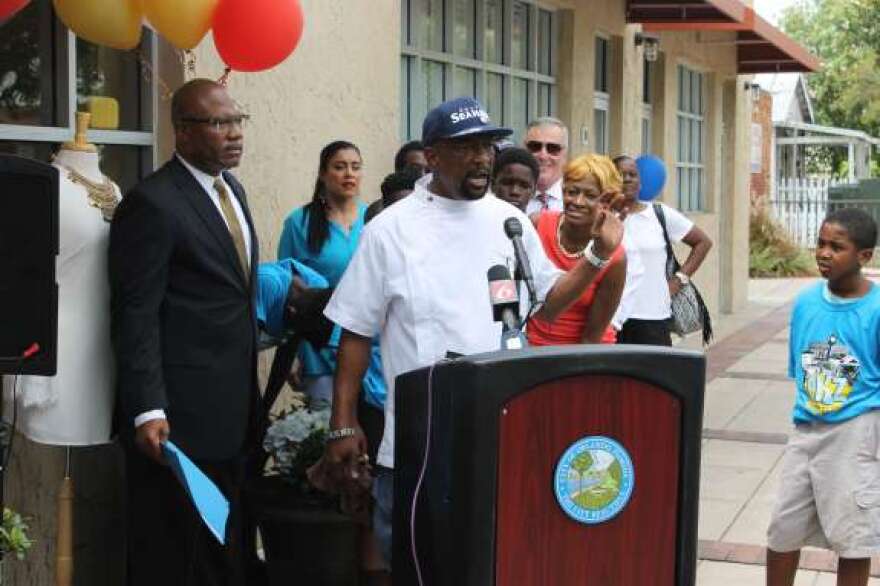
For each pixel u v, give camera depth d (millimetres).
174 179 4664
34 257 3857
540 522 3398
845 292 5188
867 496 5102
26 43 5188
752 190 25078
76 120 4816
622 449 3461
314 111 6785
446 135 4219
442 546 3459
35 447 5074
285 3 4832
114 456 5480
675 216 8023
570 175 5137
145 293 4527
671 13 12578
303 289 5367
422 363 4273
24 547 4051
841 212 5191
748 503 7586
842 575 5238
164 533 4762
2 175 3793
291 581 5242
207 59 5961
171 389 4633
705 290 15867
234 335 4738
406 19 8453
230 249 4719
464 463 3320
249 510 5281
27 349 3873
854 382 5121
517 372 3316
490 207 4406
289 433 5254
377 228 4348
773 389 11383
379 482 4449
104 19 4547
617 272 4938
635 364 3432
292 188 6629
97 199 4680
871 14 40719
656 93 14039
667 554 3541
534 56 10664
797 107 36531
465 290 4293
